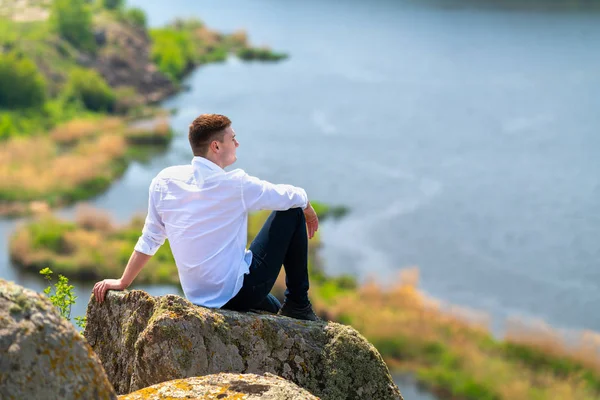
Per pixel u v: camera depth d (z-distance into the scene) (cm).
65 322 239
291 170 5050
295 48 9056
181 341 353
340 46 9206
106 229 3756
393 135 5903
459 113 6550
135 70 7294
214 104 6694
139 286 3131
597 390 2667
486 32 10000
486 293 3534
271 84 7394
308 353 382
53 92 6619
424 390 2661
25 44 7106
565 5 11731
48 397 227
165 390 294
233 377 304
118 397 291
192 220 389
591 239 4138
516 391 2606
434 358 2820
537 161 5394
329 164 5194
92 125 5650
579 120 6347
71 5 7512
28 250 3384
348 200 4556
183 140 5491
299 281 417
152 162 4956
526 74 7869
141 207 4169
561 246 4056
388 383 389
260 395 293
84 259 3325
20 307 231
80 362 236
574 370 2794
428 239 4053
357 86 7344
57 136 5400
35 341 229
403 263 3747
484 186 4872
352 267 3641
